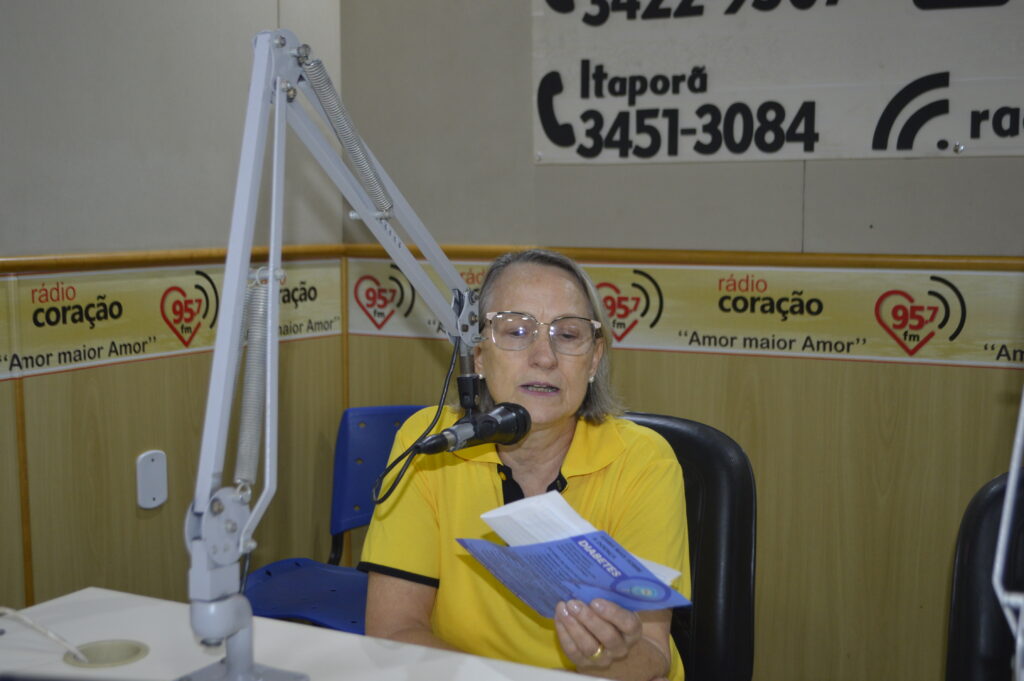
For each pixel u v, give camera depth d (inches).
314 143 49.0
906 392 104.7
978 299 101.0
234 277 39.6
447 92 123.1
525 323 58.1
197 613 39.1
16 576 91.9
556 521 43.7
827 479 108.6
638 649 52.8
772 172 109.0
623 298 116.3
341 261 128.3
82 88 96.1
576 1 115.6
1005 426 100.9
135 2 100.6
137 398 102.7
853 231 106.4
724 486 63.5
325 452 127.8
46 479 94.2
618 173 115.7
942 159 102.3
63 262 94.0
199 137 108.4
